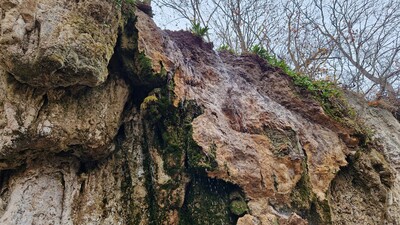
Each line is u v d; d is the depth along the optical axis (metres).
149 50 4.48
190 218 3.83
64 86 3.62
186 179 3.95
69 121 3.72
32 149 3.64
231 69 5.71
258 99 5.22
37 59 3.18
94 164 4.14
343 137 5.37
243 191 3.98
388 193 5.03
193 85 4.77
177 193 3.84
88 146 3.87
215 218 3.79
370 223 4.66
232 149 4.21
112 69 4.33
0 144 3.36
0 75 3.58
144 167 4.13
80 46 3.41
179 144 4.05
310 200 4.28
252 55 6.14
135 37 4.43
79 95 3.89
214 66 5.42
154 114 4.16
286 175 4.29
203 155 3.92
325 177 4.70
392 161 6.09
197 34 5.61
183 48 5.30
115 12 4.10
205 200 3.90
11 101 3.46
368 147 5.51
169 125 4.16
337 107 5.73
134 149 4.25
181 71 4.68
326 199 4.37
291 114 5.27
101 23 3.83
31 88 3.56
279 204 4.10
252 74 5.84
